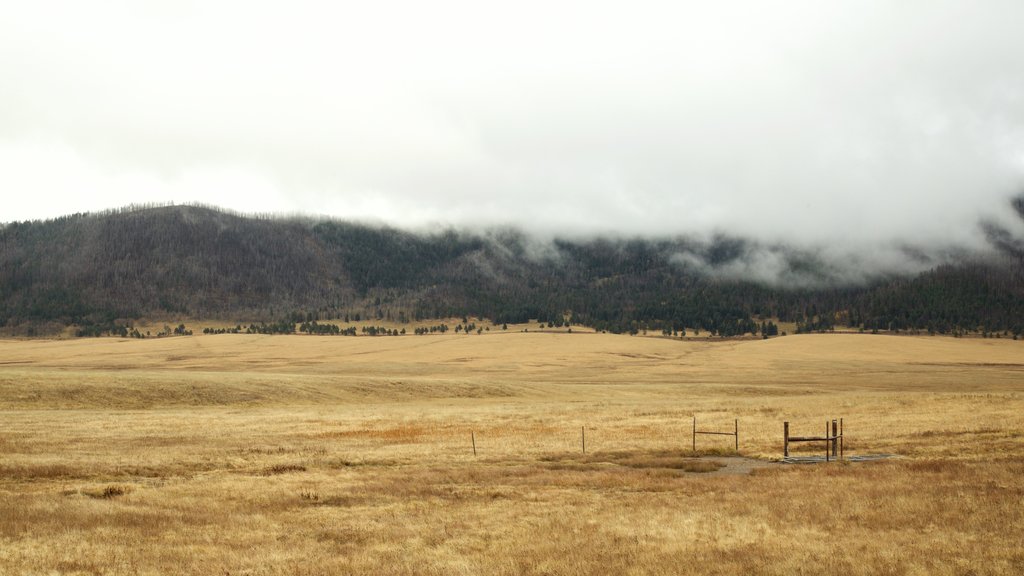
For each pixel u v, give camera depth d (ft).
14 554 63.67
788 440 127.44
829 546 63.16
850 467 110.93
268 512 83.82
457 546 66.74
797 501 83.61
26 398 230.48
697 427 176.45
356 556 63.31
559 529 72.38
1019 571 54.34
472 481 105.29
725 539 67.00
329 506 88.17
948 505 78.18
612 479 104.47
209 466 121.39
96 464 116.78
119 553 64.54
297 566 60.23
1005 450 122.11
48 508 82.69
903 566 56.08
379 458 129.70
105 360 650.02
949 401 223.51
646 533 69.67
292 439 156.46
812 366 568.41
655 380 452.76
